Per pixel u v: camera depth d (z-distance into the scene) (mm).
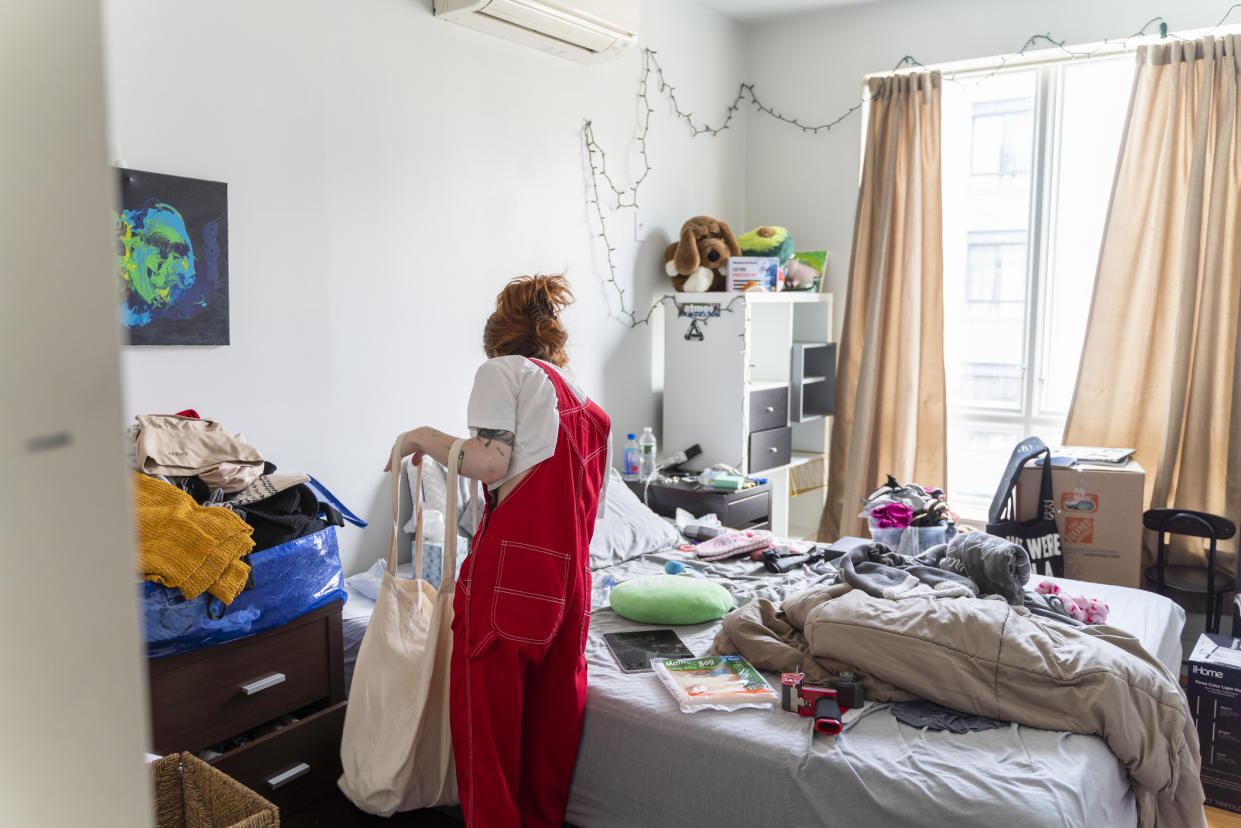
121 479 269
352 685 2057
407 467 2959
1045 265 4090
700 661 2158
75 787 269
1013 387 4258
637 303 4031
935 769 1679
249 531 1952
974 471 4395
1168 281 3674
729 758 1805
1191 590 3363
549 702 1973
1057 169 4023
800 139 4539
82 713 269
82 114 251
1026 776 1640
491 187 3238
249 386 2508
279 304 2572
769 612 2305
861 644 2004
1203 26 3549
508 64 3270
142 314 2207
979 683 1886
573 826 2023
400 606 2094
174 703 1865
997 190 4195
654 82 4008
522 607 1843
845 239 4453
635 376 4066
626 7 3281
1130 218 3703
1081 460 3461
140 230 2184
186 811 1701
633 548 3076
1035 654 1883
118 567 272
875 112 4199
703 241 4008
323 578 2168
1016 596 2305
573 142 3594
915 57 4176
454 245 3111
